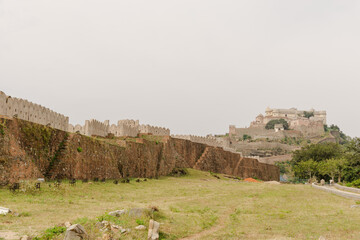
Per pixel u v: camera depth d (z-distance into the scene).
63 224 17.88
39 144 35.34
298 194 44.69
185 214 27.08
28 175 32.03
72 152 39.22
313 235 22.08
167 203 32.41
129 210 22.44
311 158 116.12
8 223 17.86
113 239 16.92
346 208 32.69
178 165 82.75
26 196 26.22
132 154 57.66
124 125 74.19
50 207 23.55
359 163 83.06
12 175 29.52
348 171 83.88
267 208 33.44
